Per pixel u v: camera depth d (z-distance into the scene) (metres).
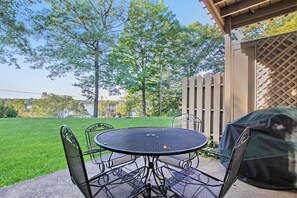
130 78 12.40
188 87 4.40
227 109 3.78
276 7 3.39
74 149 1.36
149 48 13.34
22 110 10.55
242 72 3.84
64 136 1.55
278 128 2.15
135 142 1.78
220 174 2.62
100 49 11.69
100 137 1.97
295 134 2.08
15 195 2.04
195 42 14.45
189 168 1.96
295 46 3.21
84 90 12.09
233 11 3.46
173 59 13.99
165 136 2.03
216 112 3.93
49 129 5.86
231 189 2.17
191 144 1.71
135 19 12.61
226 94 3.80
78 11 10.74
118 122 7.62
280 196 2.02
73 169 1.51
